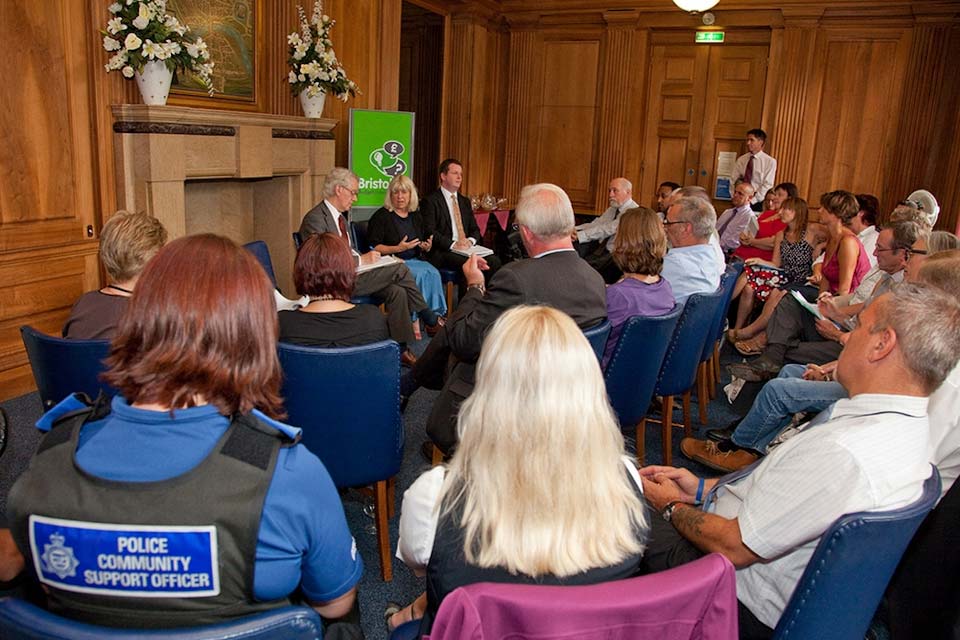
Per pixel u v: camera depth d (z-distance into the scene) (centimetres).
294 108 522
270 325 100
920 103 666
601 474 105
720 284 329
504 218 751
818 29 690
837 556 115
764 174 700
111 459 89
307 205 520
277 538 92
